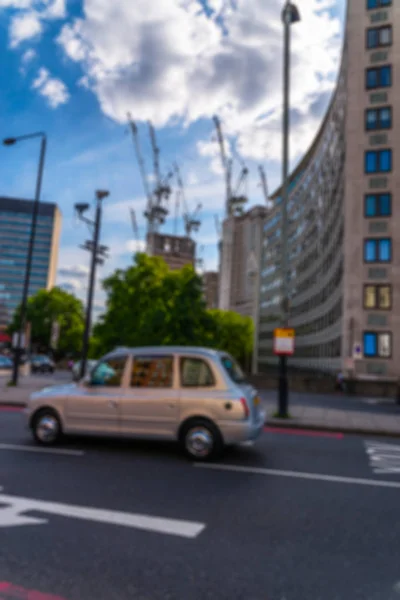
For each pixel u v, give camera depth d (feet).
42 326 275.80
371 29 131.95
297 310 254.06
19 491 18.65
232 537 14.55
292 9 49.42
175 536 14.47
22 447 27.37
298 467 24.66
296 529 15.42
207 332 102.47
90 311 69.10
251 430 25.36
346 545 14.19
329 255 177.68
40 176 75.00
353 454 29.30
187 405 25.77
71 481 20.38
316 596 11.05
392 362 117.19
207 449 25.17
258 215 571.69
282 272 47.06
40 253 545.44
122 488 19.56
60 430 27.99
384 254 122.31
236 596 10.94
